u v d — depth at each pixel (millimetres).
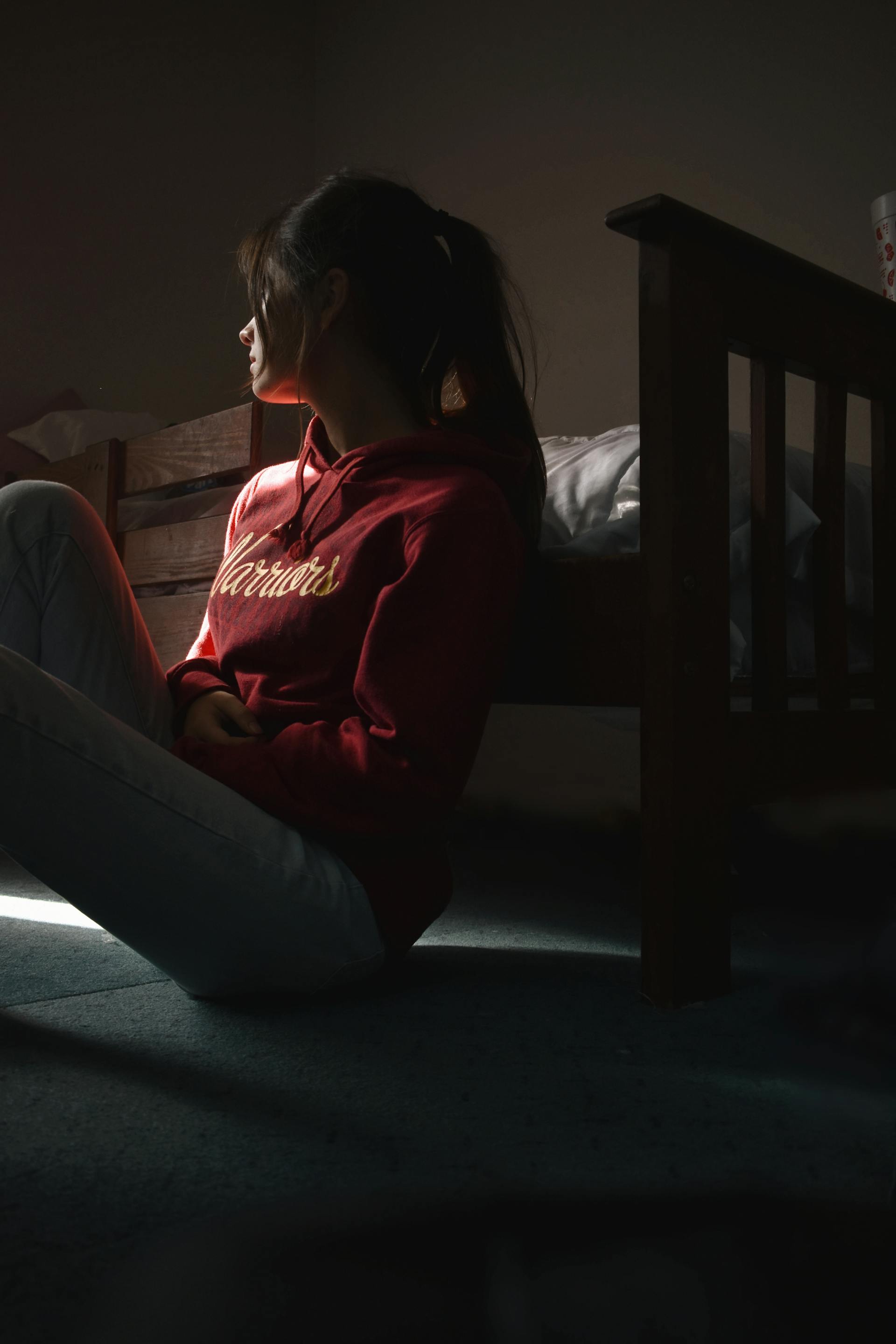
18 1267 508
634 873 1753
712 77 2967
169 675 1142
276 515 1157
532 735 2705
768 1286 482
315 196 1108
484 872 1764
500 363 1167
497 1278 495
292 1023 921
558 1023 926
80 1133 676
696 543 1006
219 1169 624
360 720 948
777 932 1214
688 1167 625
